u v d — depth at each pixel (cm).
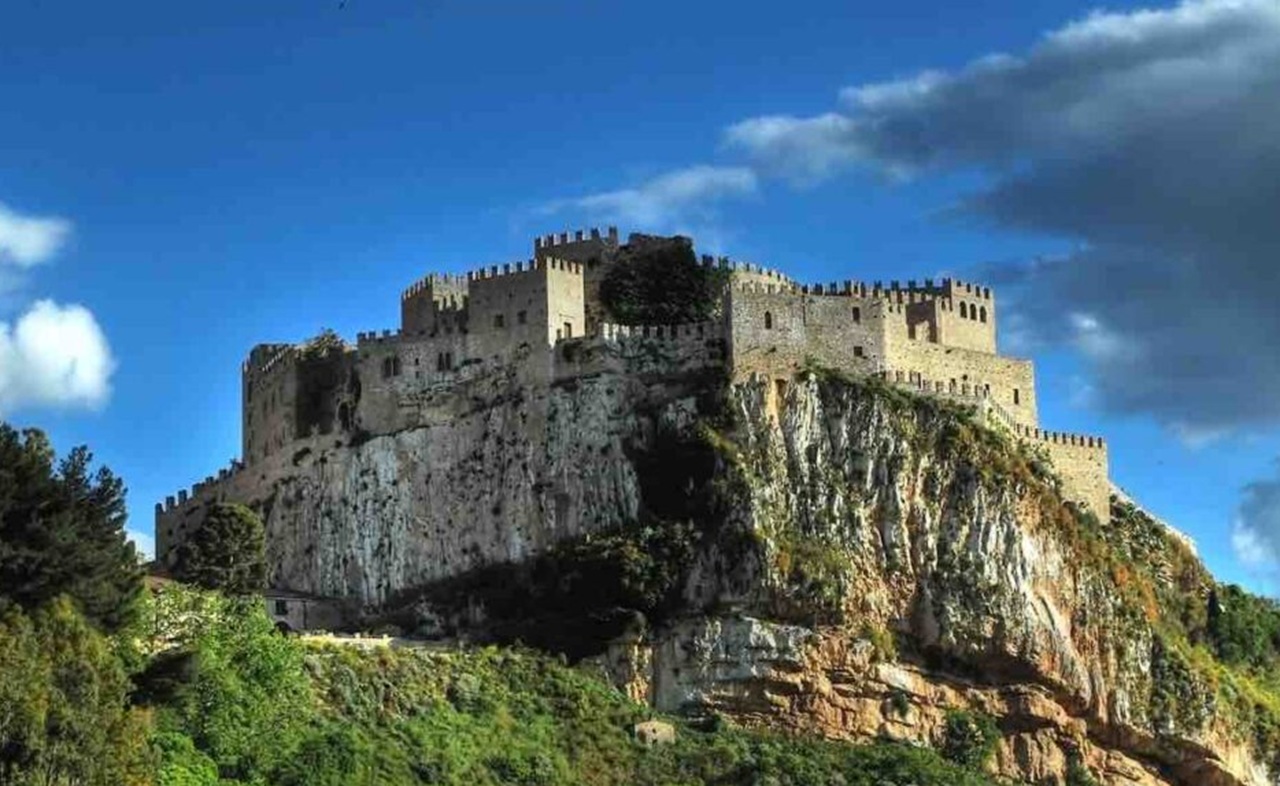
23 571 18438
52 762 17000
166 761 19225
